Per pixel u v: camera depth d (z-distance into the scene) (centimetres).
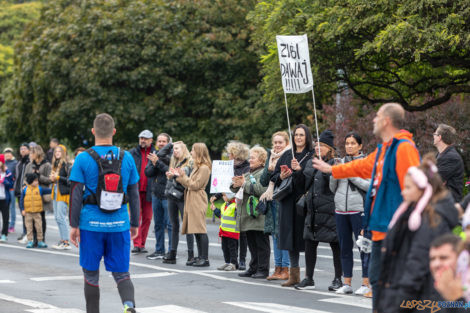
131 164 785
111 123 775
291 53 1050
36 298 963
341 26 1964
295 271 1081
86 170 748
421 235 518
